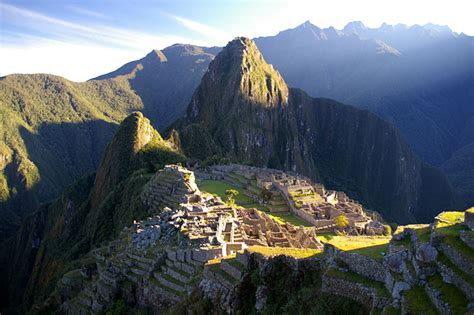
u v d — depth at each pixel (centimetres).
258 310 2647
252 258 2920
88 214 16662
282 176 14125
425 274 2014
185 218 4994
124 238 5997
